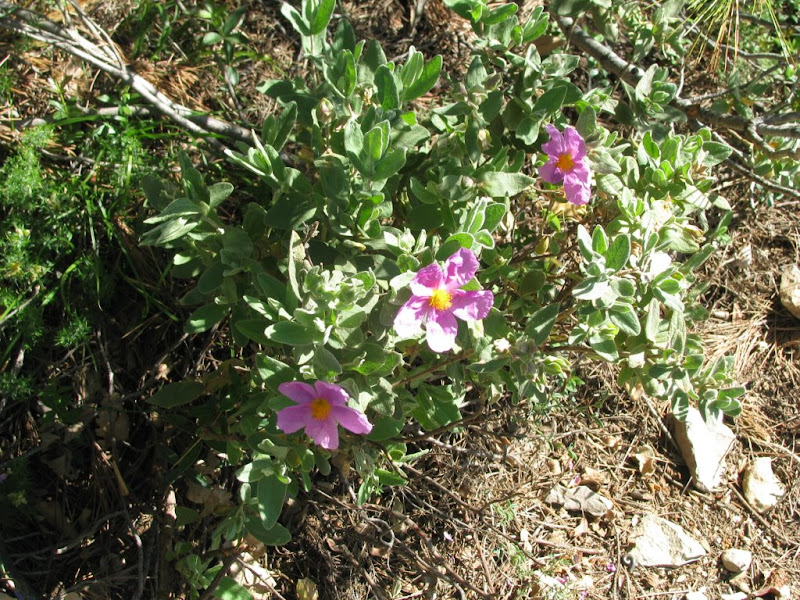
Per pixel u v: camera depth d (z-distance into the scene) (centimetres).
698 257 48
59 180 53
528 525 61
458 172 45
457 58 71
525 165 65
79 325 51
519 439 63
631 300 44
